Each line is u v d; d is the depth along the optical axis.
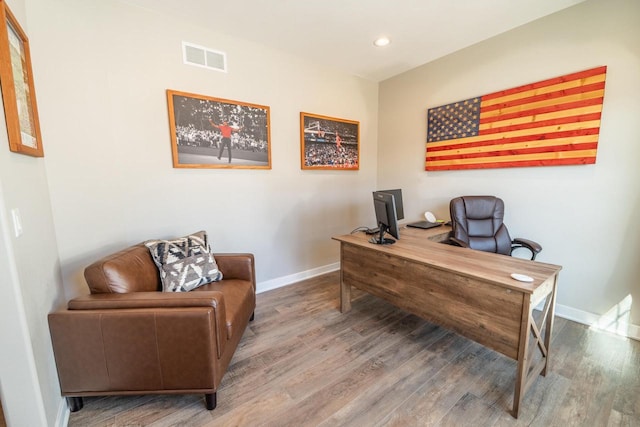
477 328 1.56
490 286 1.47
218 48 2.50
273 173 2.99
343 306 2.53
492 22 2.40
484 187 2.87
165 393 1.45
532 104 2.43
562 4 2.16
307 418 1.42
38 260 1.38
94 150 1.98
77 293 1.94
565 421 1.38
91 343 1.37
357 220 3.87
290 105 3.04
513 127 2.57
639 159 1.97
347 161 3.62
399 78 3.57
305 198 3.30
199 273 2.02
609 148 2.09
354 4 2.11
